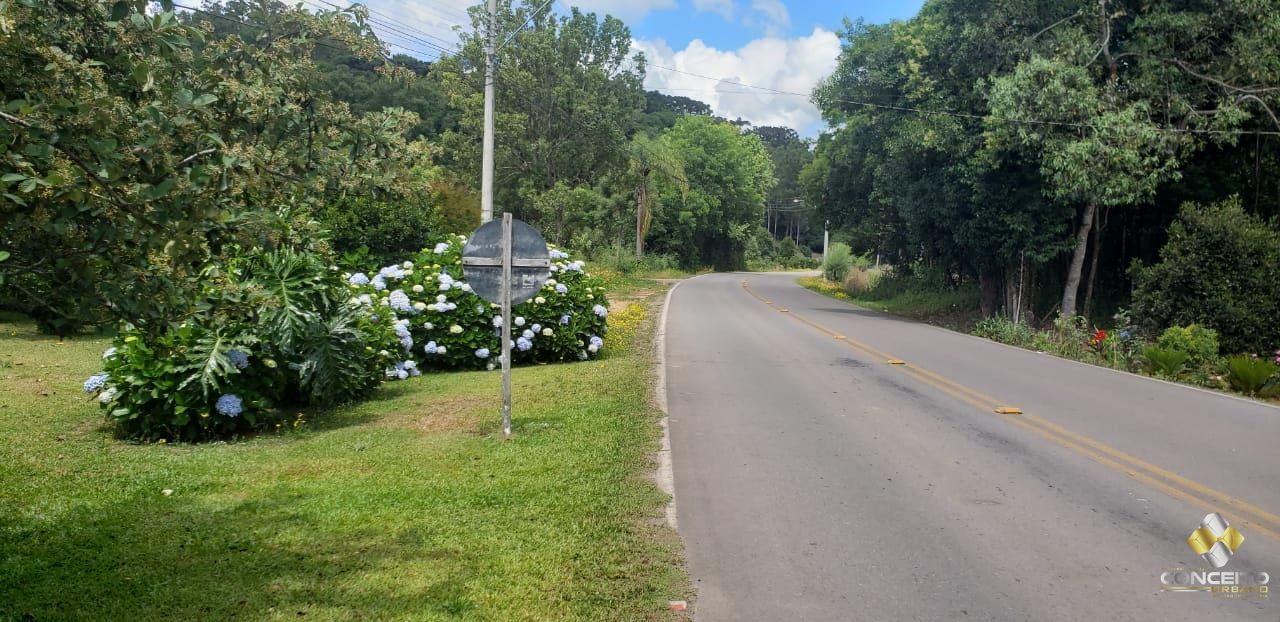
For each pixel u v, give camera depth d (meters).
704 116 74.19
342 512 5.28
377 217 16.25
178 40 3.82
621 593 4.20
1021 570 4.64
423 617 3.81
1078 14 20.36
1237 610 4.14
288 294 8.20
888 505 5.80
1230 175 21.48
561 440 7.40
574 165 51.22
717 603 4.14
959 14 22.17
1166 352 13.48
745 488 6.16
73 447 7.12
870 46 25.78
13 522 5.00
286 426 8.22
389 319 11.04
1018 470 6.80
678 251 70.00
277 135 4.48
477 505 5.48
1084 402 10.26
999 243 22.89
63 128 3.27
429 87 50.44
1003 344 18.03
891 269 43.41
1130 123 18.22
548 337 13.05
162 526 4.98
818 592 4.30
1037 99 18.94
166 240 3.45
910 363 13.73
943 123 21.94
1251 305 15.38
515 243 7.68
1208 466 7.03
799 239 125.25
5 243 3.35
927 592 4.33
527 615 3.88
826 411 9.23
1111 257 25.41
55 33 3.61
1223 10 18.64
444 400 9.59
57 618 3.71
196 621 3.72
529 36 47.34
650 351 14.92
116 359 7.70
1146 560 4.82
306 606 3.89
